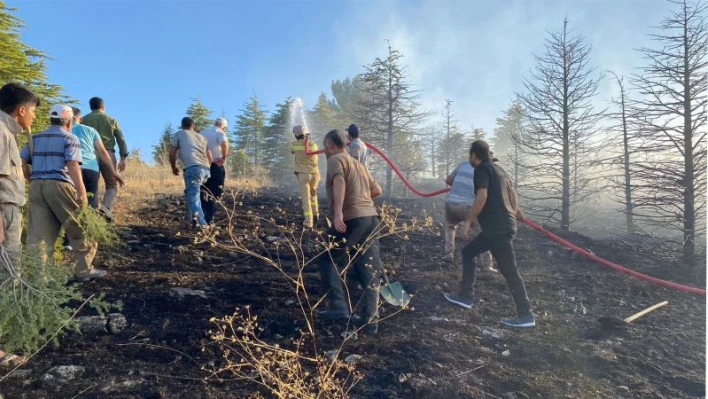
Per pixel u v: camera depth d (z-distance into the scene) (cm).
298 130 804
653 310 512
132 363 346
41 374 326
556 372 365
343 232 429
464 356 382
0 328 321
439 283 564
